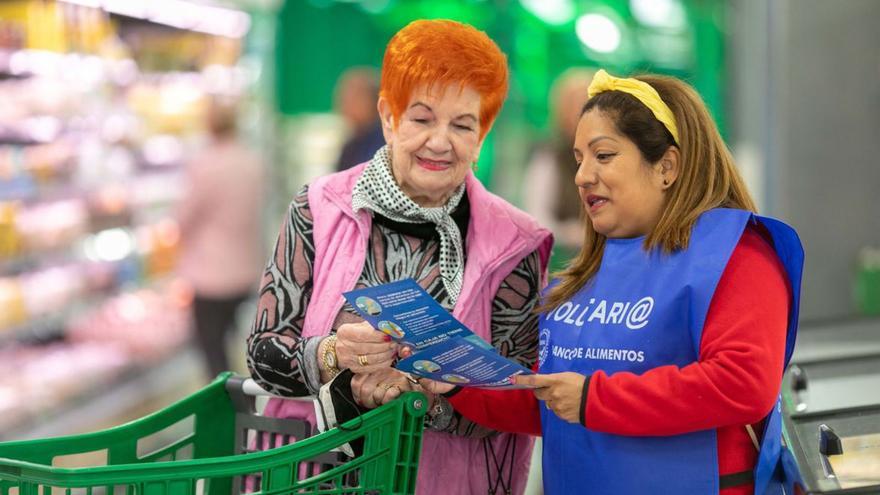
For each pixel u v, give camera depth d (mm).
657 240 2021
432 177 2193
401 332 1884
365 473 1997
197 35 8555
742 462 2002
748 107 5160
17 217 6281
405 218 2268
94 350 6785
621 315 2035
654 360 1987
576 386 1959
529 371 1960
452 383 2057
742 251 1963
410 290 1791
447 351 1907
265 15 9562
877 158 4938
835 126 4945
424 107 2152
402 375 2158
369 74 6770
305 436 2322
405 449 2016
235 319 7172
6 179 6184
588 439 2061
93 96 7023
